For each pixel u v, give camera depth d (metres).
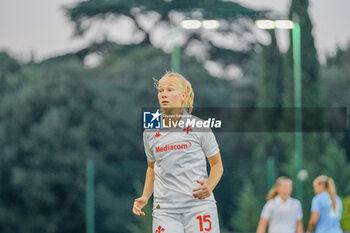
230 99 153.88
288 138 111.62
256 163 104.31
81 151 126.62
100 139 135.88
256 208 92.69
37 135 125.69
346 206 80.00
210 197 17.72
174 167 17.55
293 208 37.12
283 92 122.19
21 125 128.62
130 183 115.75
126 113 141.38
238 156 143.12
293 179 96.12
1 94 138.25
